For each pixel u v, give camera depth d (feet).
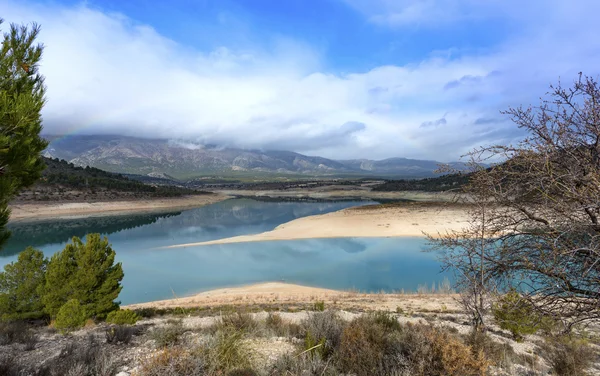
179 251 116.37
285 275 86.58
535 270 9.90
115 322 32.91
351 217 174.81
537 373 18.44
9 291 39.32
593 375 19.25
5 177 13.58
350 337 17.92
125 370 16.07
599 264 8.98
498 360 19.06
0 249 13.88
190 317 41.75
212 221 213.66
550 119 9.78
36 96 14.58
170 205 330.34
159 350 18.74
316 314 25.05
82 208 272.72
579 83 9.45
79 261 38.63
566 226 9.16
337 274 86.69
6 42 14.42
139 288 77.51
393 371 14.62
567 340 22.20
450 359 14.46
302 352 17.08
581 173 9.49
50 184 293.23
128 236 156.56
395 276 84.17
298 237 137.59
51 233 172.35
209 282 81.35
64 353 19.36
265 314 42.24
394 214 170.91
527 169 10.34
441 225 142.10
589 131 9.48
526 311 10.33
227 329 21.01
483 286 12.28
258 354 18.04
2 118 12.90
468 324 35.22
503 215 10.99
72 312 30.09
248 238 137.90
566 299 9.68
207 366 15.57
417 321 36.58
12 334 26.00
